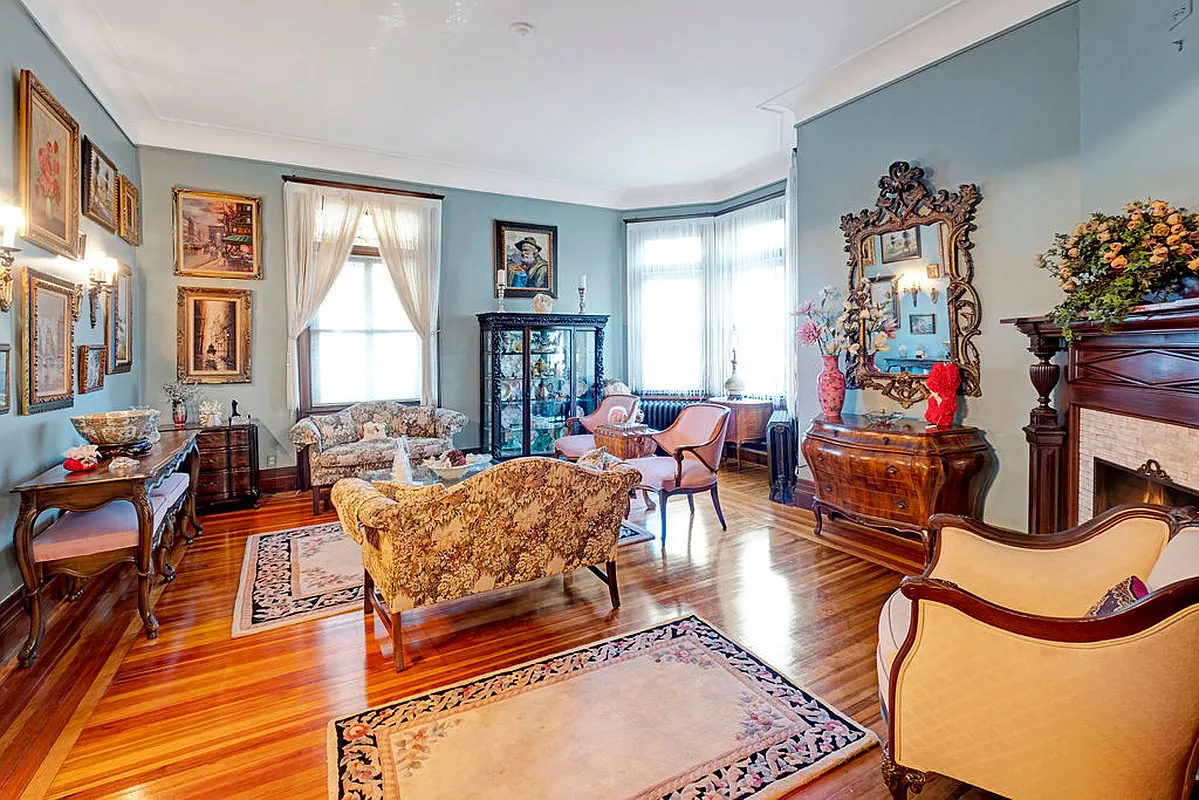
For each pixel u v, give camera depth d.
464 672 2.46
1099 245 2.29
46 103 3.08
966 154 3.48
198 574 3.56
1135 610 1.23
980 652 1.38
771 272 6.26
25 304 2.91
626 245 7.30
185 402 5.16
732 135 5.36
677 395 7.16
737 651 2.60
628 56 3.88
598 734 2.03
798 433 4.86
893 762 1.53
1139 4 2.47
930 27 3.55
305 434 4.88
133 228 4.74
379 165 5.88
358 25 3.46
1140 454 2.26
